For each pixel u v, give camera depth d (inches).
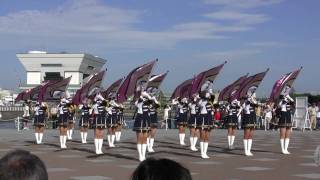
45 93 1030.4
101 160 726.5
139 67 745.6
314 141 1150.3
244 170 616.4
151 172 112.7
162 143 1061.1
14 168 113.0
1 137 1218.6
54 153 829.8
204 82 797.9
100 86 916.0
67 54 3686.0
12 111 2746.1
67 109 944.9
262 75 845.8
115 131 984.9
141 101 730.2
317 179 545.0
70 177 550.3
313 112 1691.7
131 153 828.6
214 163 695.1
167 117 1627.7
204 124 776.9
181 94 1027.3
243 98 850.1
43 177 115.0
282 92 848.3
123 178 544.7
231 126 933.8
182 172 113.4
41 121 1035.9
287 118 844.0
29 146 966.4
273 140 1169.4
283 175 573.3
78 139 1168.2
